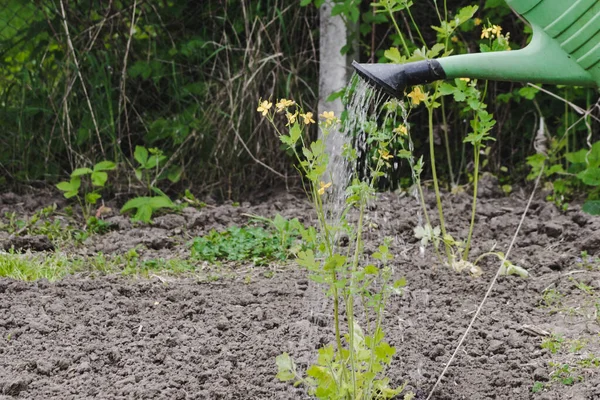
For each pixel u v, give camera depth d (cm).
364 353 357
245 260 624
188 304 516
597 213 679
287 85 796
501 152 841
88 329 475
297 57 825
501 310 511
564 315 503
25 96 816
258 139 816
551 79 358
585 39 343
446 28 542
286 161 823
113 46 824
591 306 510
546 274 569
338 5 741
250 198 810
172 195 818
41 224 709
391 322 489
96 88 816
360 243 399
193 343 461
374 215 692
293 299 530
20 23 818
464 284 546
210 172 821
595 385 414
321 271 351
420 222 616
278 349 454
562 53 352
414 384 420
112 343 460
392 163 806
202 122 815
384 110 769
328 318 494
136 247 655
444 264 586
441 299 524
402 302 519
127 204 723
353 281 349
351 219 676
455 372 434
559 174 788
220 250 635
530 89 738
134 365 436
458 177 798
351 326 358
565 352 454
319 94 797
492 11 788
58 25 816
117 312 503
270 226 704
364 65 379
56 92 812
